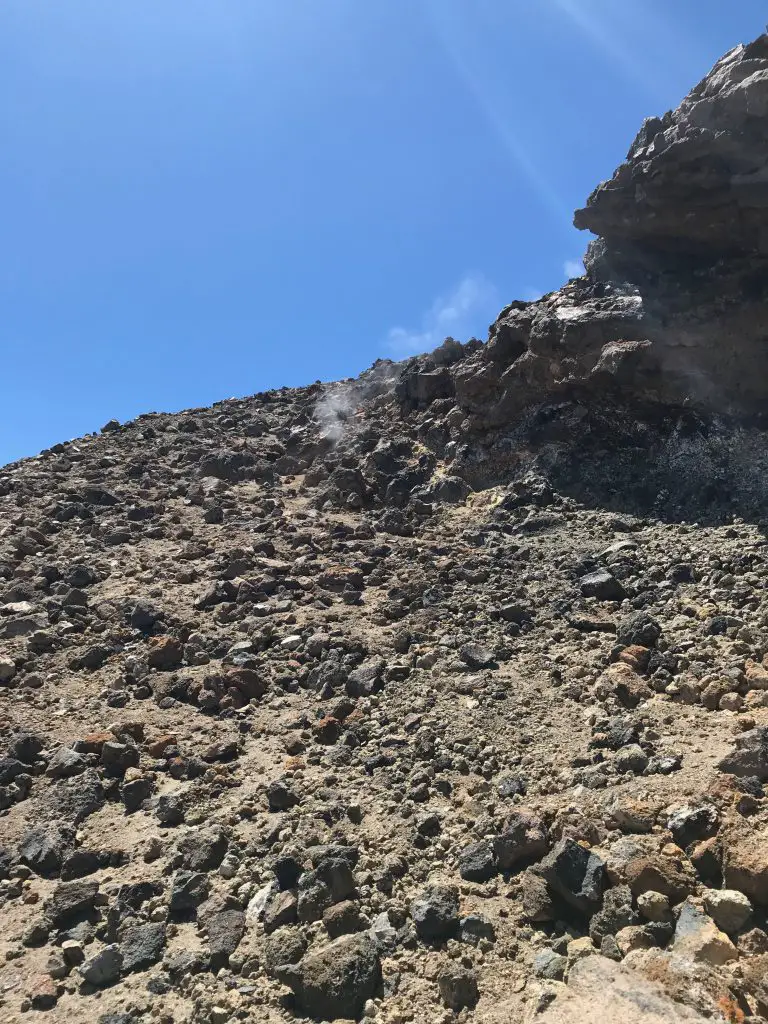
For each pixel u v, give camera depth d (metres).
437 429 14.23
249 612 8.98
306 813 5.50
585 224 11.63
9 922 4.87
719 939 3.78
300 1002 4.05
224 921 4.62
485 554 10.18
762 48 9.50
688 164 9.77
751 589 7.59
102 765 6.33
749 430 10.27
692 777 5.03
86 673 7.85
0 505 13.19
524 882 4.46
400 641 7.93
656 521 10.07
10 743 6.58
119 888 5.00
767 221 9.41
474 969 4.05
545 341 11.79
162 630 8.62
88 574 9.98
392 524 11.71
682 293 10.49
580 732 5.98
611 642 7.32
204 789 5.92
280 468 15.21
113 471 15.02
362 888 4.71
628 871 4.26
